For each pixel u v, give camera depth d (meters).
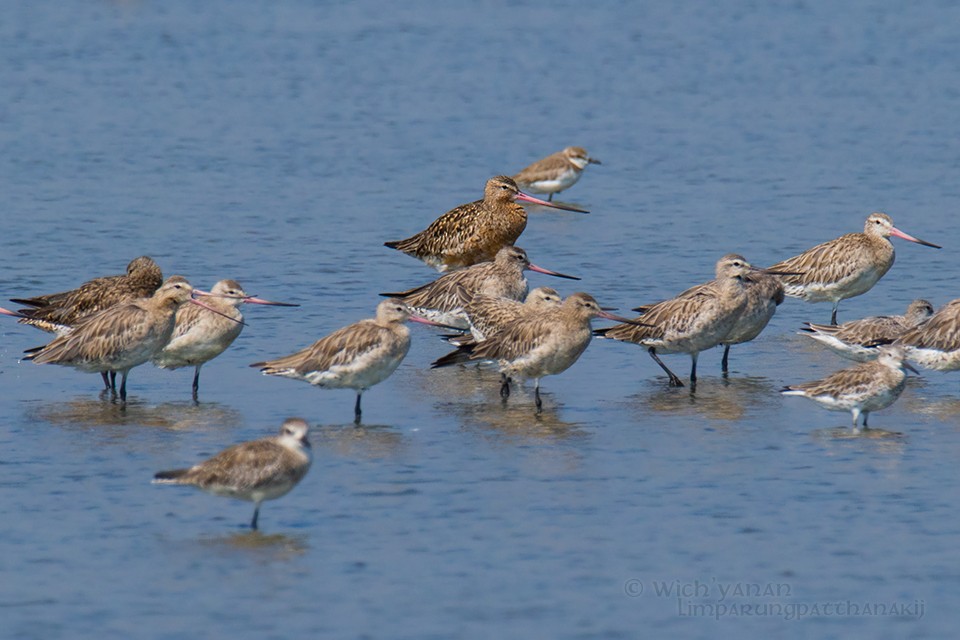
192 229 30.69
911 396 20.70
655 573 14.69
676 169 36.97
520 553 15.11
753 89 46.44
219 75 48.09
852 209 32.56
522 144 39.53
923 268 28.25
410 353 23.45
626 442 18.53
